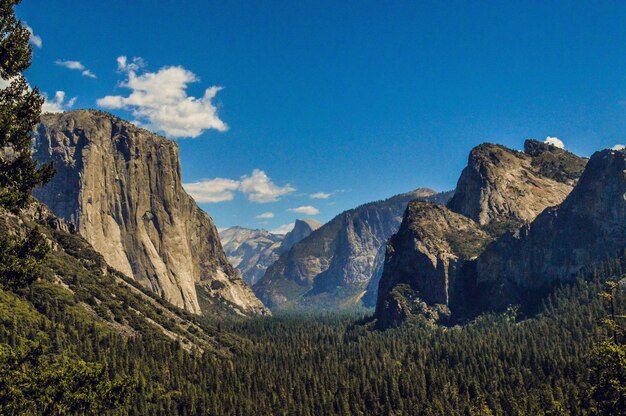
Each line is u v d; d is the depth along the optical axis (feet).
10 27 124.57
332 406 612.29
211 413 546.26
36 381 120.26
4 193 119.34
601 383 173.88
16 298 604.49
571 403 476.13
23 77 125.90
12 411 117.19
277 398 615.98
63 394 121.49
